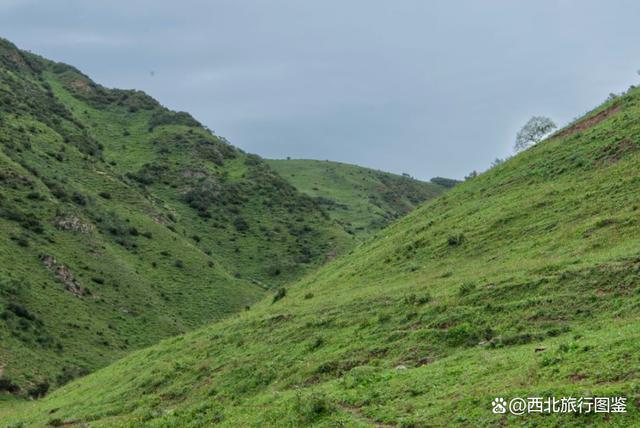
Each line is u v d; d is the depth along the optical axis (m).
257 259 121.31
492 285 28.88
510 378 17.58
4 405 50.09
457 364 21.73
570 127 54.91
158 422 25.34
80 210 96.94
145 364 41.88
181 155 160.00
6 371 54.88
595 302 24.12
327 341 31.28
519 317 25.17
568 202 38.56
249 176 158.62
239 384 30.41
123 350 68.88
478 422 15.27
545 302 25.38
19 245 76.62
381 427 17.20
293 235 135.00
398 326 29.28
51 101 161.62
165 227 111.50
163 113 190.50
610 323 21.98
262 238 130.62
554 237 34.34
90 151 134.88
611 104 54.03
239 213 139.62
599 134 46.94
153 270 93.19
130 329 74.44
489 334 24.80
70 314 70.25
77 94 192.38
